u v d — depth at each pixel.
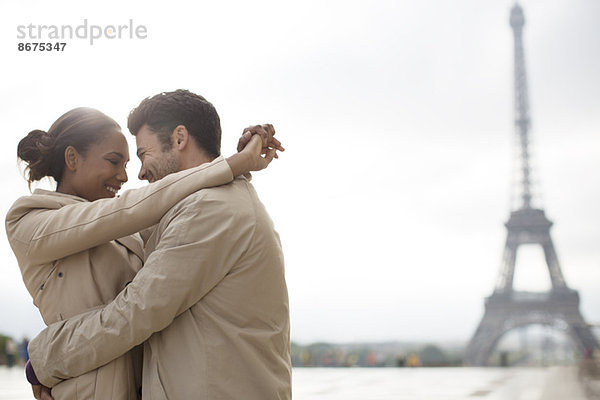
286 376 2.48
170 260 2.26
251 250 2.38
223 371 2.28
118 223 2.37
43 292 2.47
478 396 13.99
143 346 2.52
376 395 14.01
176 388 2.25
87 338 2.25
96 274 2.51
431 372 30.58
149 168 2.64
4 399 11.07
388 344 107.94
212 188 2.42
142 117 2.65
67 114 2.73
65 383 2.32
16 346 31.06
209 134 2.66
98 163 2.69
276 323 2.47
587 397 13.72
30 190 2.76
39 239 2.39
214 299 2.33
